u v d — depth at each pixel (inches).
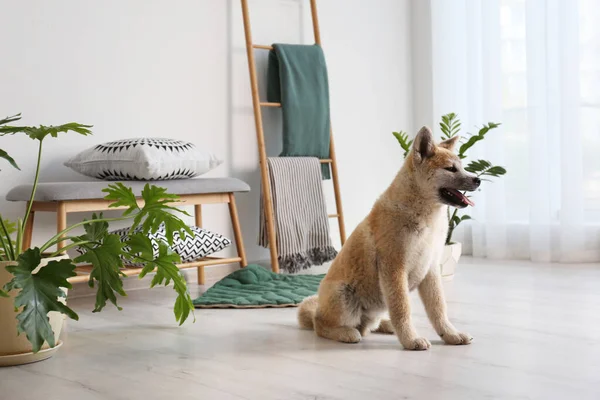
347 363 79.1
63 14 130.0
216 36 153.1
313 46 164.2
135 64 140.0
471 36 178.1
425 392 68.0
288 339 92.0
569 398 65.7
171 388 71.1
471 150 179.6
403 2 193.9
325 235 160.1
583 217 163.6
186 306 91.5
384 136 189.5
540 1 167.0
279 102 161.2
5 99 123.6
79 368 79.4
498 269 156.2
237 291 125.8
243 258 137.9
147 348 88.6
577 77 160.9
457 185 81.0
